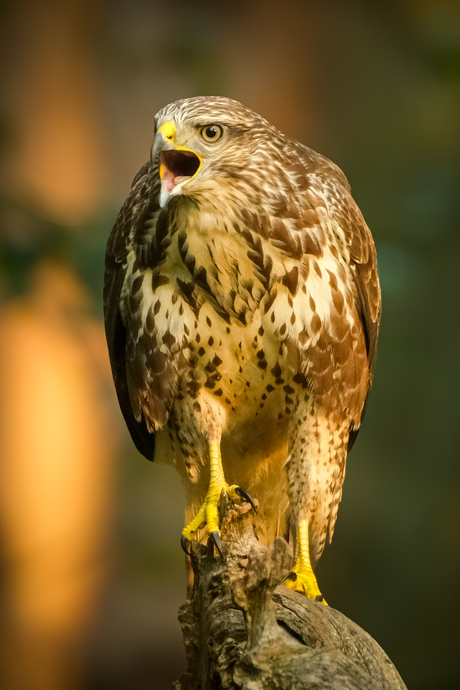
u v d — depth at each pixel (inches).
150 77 591.8
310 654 139.1
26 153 545.0
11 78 573.3
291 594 171.8
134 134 593.3
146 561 591.5
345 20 612.1
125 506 616.4
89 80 585.6
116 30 587.5
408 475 534.9
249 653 139.9
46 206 413.4
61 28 578.9
